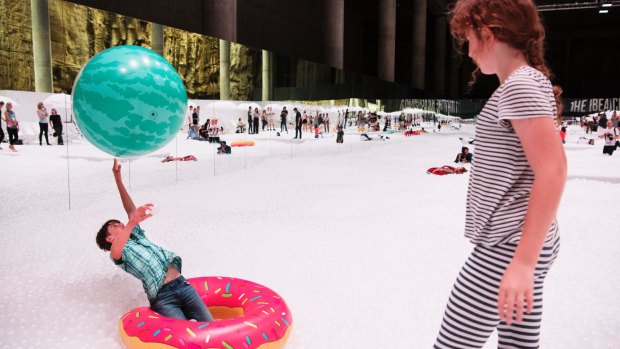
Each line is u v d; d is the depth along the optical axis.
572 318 3.20
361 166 11.92
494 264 1.46
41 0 11.84
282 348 2.72
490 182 1.46
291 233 5.29
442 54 56.88
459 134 28.55
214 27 25.09
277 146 17.16
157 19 23.86
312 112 25.17
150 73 2.99
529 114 1.30
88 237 5.02
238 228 5.48
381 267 4.19
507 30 1.42
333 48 36.34
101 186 8.09
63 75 12.68
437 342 1.62
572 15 54.12
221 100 19.47
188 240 4.96
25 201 6.73
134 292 3.54
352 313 3.27
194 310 2.83
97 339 2.87
